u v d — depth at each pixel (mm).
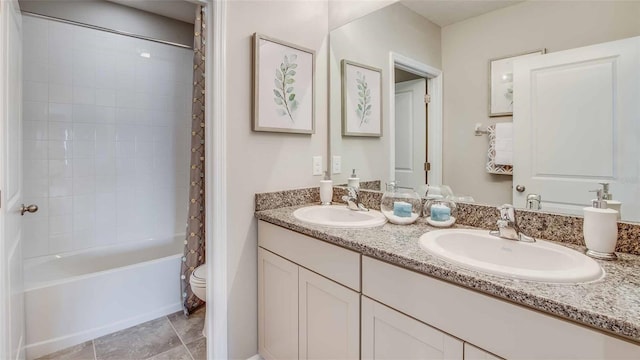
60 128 2398
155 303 2180
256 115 1632
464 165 1406
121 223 2695
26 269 2199
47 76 2332
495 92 1306
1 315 1149
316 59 1924
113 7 2564
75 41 2434
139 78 2748
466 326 838
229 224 1586
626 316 606
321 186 1833
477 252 1161
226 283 1587
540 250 1021
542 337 708
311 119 1891
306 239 1362
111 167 2637
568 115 1120
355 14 1843
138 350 1831
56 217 2398
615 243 918
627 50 1001
